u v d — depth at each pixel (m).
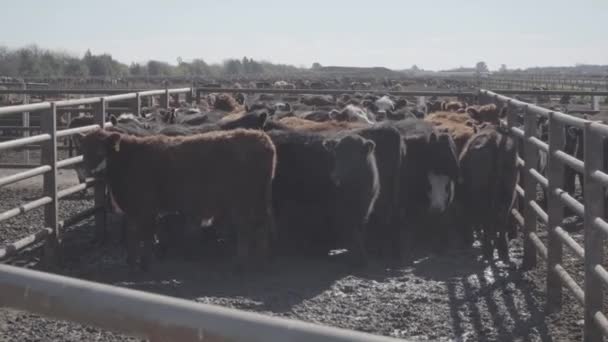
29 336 6.35
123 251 10.12
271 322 1.37
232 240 10.22
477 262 9.72
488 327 6.93
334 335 1.31
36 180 16.67
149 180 8.87
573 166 6.58
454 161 10.14
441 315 7.31
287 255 10.06
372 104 18.92
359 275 9.02
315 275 8.99
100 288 1.54
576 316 7.22
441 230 10.61
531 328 6.89
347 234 9.57
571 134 14.61
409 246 10.30
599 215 6.07
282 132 10.12
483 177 9.84
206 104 19.56
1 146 8.07
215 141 8.80
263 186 8.94
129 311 1.47
